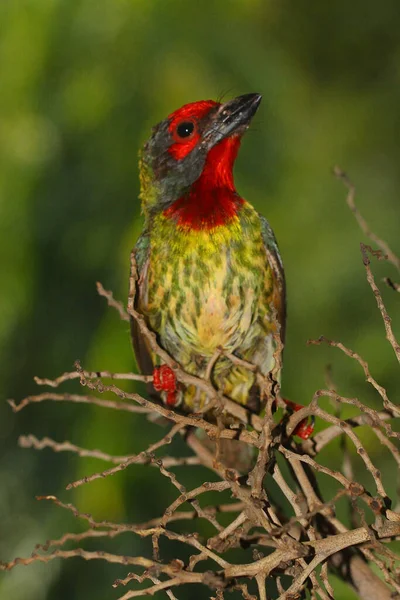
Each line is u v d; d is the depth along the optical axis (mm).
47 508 10852
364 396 11359
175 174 8211
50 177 11242
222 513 10695
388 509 5273
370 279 5625
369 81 13211
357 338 11570
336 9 13375
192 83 11227
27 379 11203
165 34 11352
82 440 10305
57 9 11352
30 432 11172
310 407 5680
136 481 10344
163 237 8023
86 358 10586
